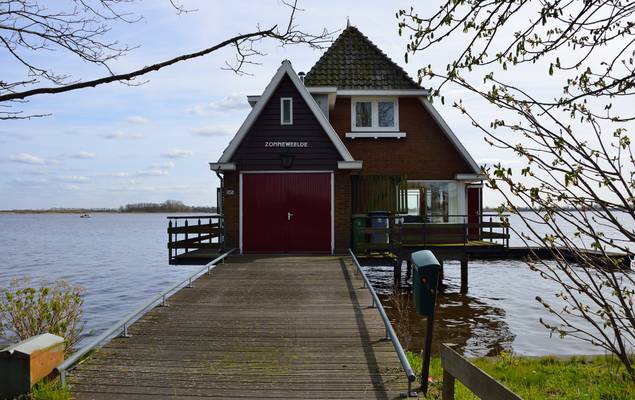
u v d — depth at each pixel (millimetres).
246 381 6102
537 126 4285
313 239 17734
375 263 16547
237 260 16062
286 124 17750
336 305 10023
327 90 19688
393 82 21141
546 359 9172
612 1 3879
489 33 4273
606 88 4145
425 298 5922
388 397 5680
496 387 3510
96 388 5875
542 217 4422
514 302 18750
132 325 8562
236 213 17672
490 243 19125
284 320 8883
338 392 5805
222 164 17359
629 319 4477
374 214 17609
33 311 9070
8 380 5469
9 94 5383
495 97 4418
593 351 11977
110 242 68562
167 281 28625
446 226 17312
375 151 21312
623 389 6988
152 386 5941
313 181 17750
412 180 21219
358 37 22719
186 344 7523
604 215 4180
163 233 99875
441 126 20859
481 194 21781
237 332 8148
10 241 71312
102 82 5703
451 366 4492
